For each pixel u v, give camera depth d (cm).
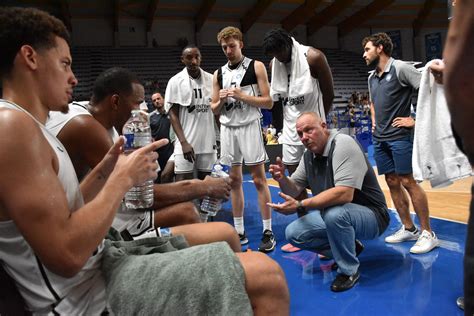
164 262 106
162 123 490
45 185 86
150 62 1680
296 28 2000
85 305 105
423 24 2045
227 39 314
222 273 101
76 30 1697
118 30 1744
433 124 204
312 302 213
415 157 214
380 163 307
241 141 318
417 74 271
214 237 156
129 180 104
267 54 299
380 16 2025
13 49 96
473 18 54
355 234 236
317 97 302
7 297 95
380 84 290
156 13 1762
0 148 83
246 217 437
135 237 155
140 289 102
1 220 92
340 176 230
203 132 362
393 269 253
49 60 99
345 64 1956
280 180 261
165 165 492
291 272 260
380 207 248
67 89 104
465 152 64
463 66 56
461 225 349
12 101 97
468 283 64
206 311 99
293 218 420
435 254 275
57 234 86
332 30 2061
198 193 177
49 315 99
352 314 197
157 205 174
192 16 1830
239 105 316
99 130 146
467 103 58
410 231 310
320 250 263
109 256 113
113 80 168
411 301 207
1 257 95
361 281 237
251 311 98
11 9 98
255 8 1753
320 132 241
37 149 87
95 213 94
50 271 96
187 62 348
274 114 356
